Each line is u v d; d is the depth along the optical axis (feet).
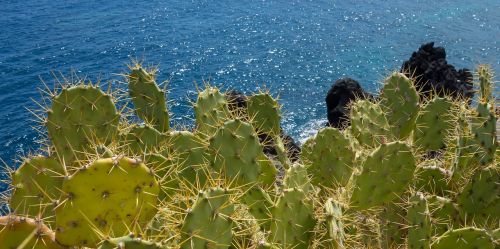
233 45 171.83
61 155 10.79
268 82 138.31
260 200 11.45
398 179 12.49
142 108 13.89
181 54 163.73
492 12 200.95
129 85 13.85
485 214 13.75
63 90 10.96
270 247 9.64
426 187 14.90
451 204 13.71
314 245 10.50
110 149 9.36
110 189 7.47
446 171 14.85
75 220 7.40
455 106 17.84
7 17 203.31
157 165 11.09
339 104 66.23
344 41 171.01
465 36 172.35
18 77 142.51
